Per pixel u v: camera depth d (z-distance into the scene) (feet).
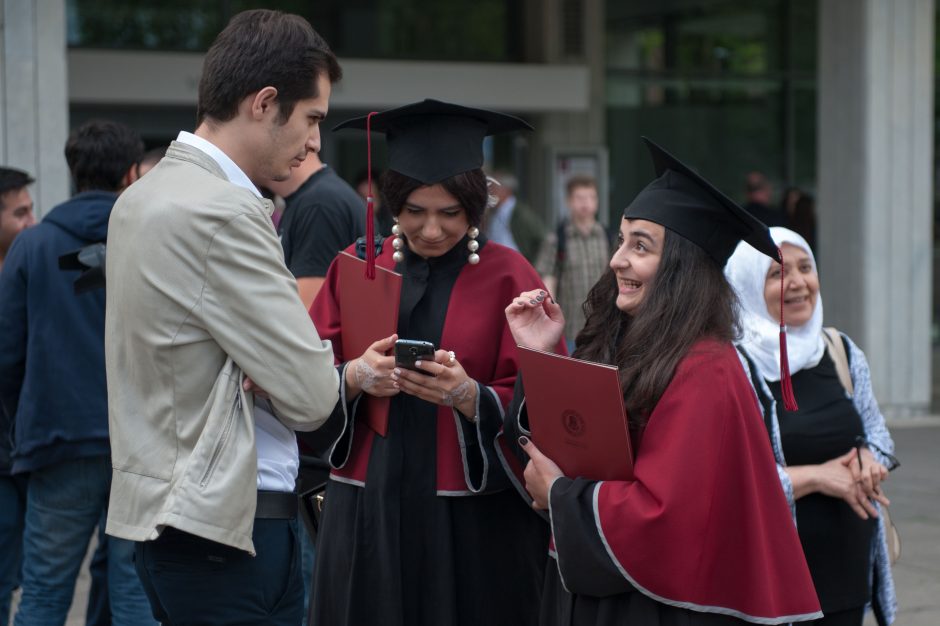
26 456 20.90
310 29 14.10
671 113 67.87
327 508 17.31
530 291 16.57
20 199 25.38
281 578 14.11
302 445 18.42
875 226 50.93
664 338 13.62
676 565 13.06
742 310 15.02
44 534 21.42
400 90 58.29
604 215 64.03
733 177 69.26
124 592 21.75
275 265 13.25
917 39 50.70
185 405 13.20
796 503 17.62
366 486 16.63
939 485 40.24
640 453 13.55
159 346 13.05
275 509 13.96
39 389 20.90
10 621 26.27
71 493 21.33
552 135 64.49
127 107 55.57
